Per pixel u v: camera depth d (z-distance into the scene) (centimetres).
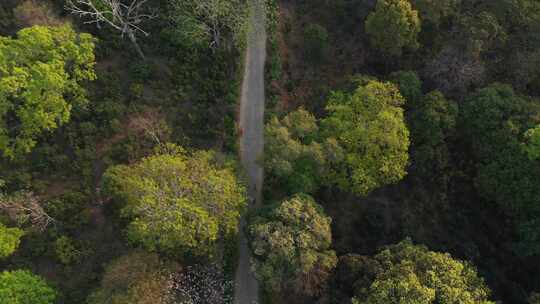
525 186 5738
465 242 6244
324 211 6084
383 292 4544
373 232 6206
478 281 4909
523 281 6028
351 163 5588
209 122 6475
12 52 5300
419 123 6169
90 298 4828
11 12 6531
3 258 5156
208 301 5109
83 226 5578
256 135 6588
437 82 6669
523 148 5656
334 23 7725
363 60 7388
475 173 6581
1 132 5338
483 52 6838
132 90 6397
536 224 5688
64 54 5600
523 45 6825
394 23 6431
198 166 5284
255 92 6925
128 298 4566
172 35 6931
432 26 7094
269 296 5509
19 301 4612
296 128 5766
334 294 5050
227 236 5422
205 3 6359
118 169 5469
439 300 4581
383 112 5666
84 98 5828
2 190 5503
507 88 6303
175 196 4988
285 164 5425
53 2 6831
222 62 6944
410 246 5206
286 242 4797
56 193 5691
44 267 5356
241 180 5638
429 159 6297
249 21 6669
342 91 6444
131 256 4900
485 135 6169
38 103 5284
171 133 6166
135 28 6994
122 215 5112
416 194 6438
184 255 5331
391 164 5641
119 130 6147
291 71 7269
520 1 6919
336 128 5784
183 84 6700
